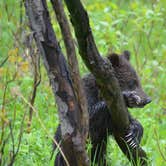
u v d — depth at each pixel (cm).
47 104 1356
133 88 1201
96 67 951
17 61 1171
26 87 1381
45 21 938
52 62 940
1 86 1200
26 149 1105
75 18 909
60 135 1123
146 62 1662
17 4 1697
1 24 1619
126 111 1038
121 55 1232
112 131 1146
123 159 1204
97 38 1529
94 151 1171
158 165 1149
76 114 948
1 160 1030
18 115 1263
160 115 1495
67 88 943
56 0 920
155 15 1623
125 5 2178
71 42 934
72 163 968
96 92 1159
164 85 1667
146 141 1289
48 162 1119
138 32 1817
